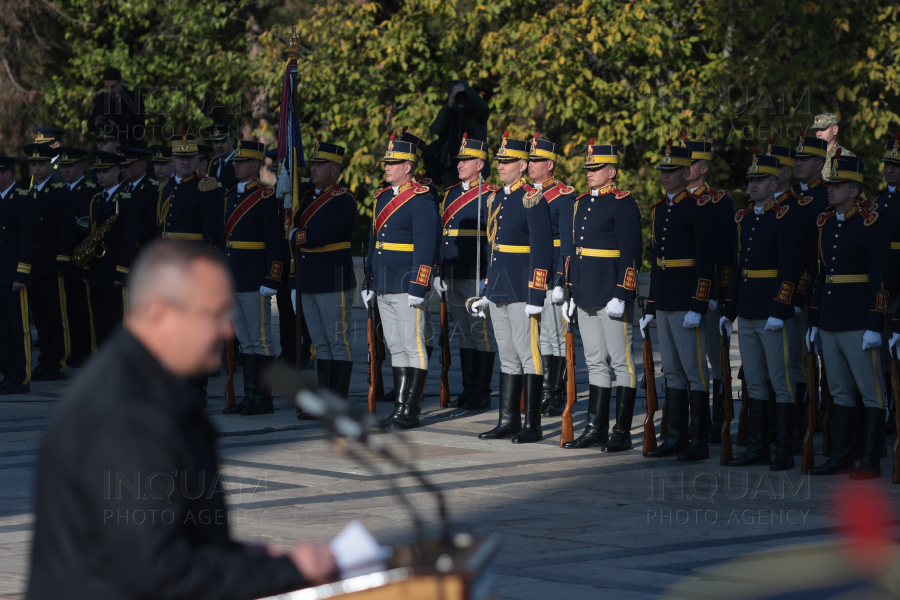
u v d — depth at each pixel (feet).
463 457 75.41
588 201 77.97
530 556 49.11
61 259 111.24
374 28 191.72
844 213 69.21
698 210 74.02
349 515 57.21
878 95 177.99
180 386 21.04
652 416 76.64
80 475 19.62
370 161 183.73
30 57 242.78
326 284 88.02
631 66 174.91
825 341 70.03
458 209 95.81
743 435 80.64
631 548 50.60
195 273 20.68
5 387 102.78
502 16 193.77
